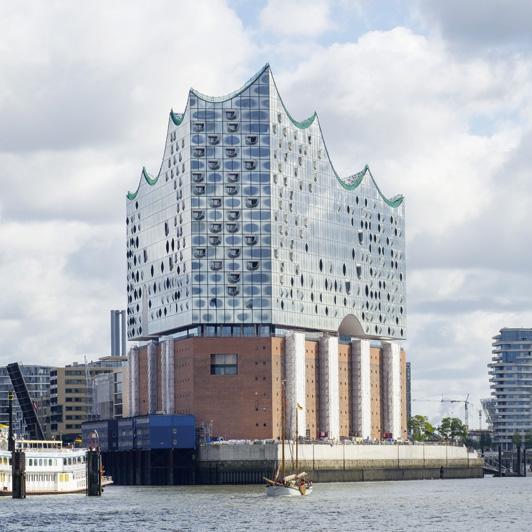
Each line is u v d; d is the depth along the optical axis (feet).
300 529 552.82
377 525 570.05
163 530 550.36
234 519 598.75
